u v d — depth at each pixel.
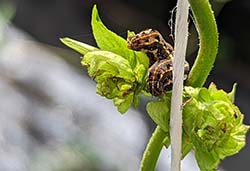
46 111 1.01
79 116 1.01
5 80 1.07
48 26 1.26
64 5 1.27
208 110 0.28
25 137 0.94
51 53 1.19
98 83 0.30
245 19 1.13
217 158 0.29
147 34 0.29
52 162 0.88
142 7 1.21
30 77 1.09
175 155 0.27
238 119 0.29
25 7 1.27
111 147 0.94
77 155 0.89
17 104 1.02
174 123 0.27
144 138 0.98
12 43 1.15
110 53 0.29
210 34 0.28
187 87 0.29
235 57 1.14
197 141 0.29
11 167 0.88
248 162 0.98
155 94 0.29
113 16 1.23
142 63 0.29
